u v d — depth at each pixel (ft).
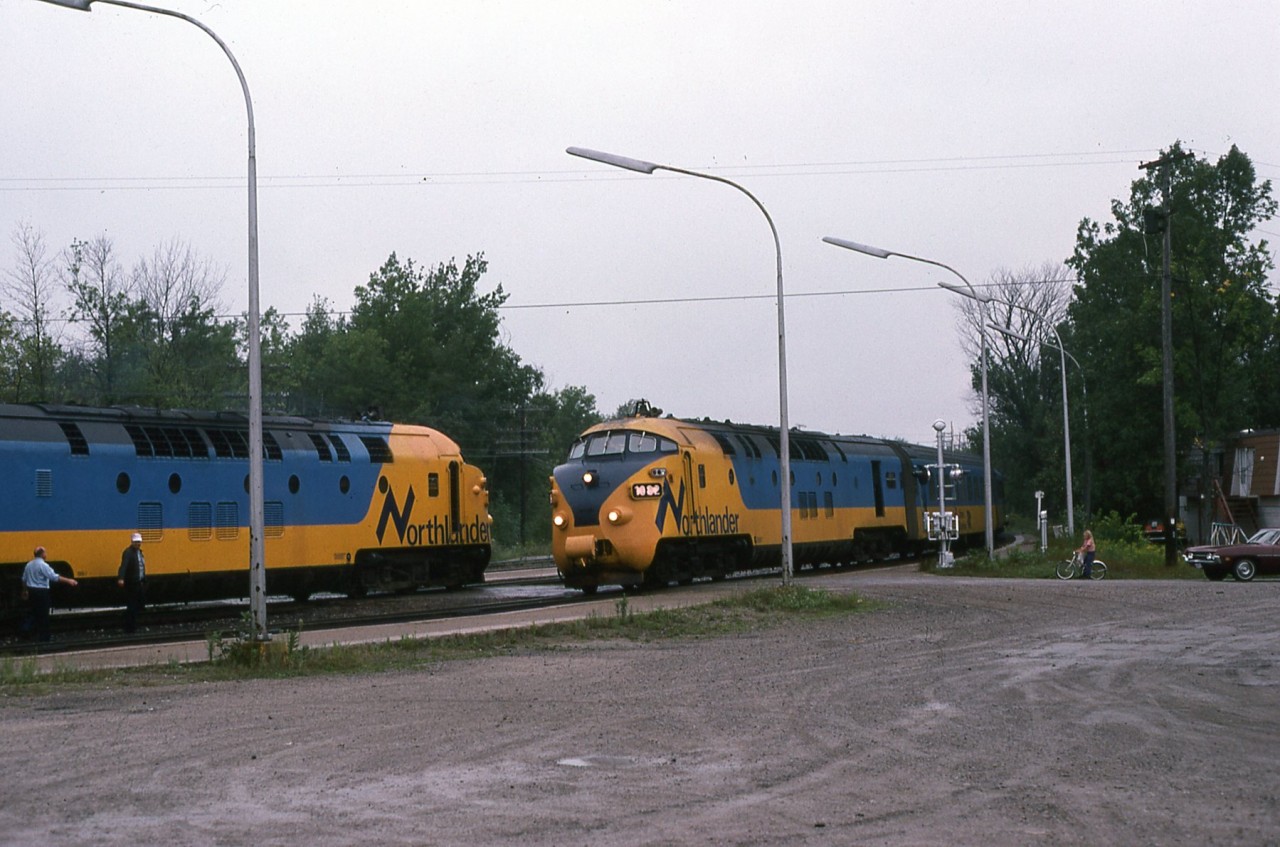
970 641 73.51
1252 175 221.87
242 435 100.89
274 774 36.42
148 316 194.80
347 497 109.09
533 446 272.10
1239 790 33.83
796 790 34.09
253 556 63.82
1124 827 29.71
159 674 60.39
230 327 209.05
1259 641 72.49
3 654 70.74
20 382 163.63
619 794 33.68
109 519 89.35
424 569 118.42
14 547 83.46
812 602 94.38
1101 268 236.02
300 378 218.38
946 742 41.32
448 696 52.90
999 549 188.03
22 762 38.19
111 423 91.56
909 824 30.12
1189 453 232.32
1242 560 137.39
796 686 55.36
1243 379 219.61
